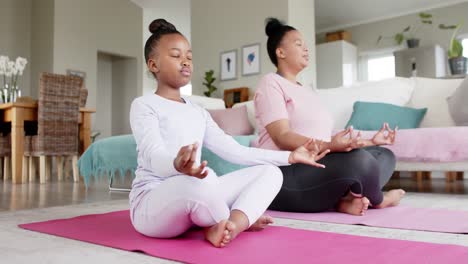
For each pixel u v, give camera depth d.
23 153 4.23
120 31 8.14
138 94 8.50
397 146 2.55
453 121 3.11
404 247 1.08
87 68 7.48
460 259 0.95
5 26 7.12
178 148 1.22
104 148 3.18
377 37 7.80
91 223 1.54
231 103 5.81
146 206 1.17
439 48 6.67
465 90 2.87
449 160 2.39
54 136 4.23
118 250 1.12
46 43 7.08
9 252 1.10
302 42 1.85
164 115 1.23
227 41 6.07
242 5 5.89
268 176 1.26
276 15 5.52
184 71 1.27
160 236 1.22
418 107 3.31
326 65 7.70
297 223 1.54
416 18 7.34
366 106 3.22
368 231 1.36
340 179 1.63
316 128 1.79
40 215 1.86
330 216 1.67
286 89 1.79
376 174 1.66
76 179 4.36
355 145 1.56
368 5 7.38
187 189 1.07
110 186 3.24
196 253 1.04
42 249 1.14
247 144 2.73
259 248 1.09
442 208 1.91
